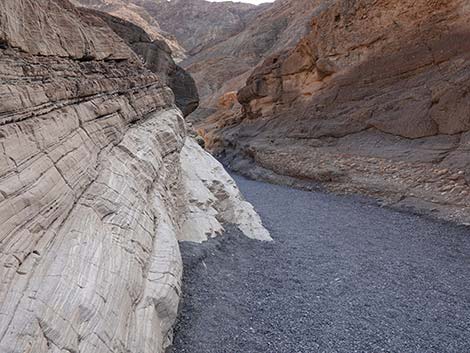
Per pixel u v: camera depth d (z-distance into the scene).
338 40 30.81
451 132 20.36
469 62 21.61
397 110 24.47
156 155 9.77
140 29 29.59
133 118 9.98
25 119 4.80
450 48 23.27
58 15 7.27
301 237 14.02
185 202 11.61
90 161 6.30
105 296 4.37
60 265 4.17
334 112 30.20
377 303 8.79
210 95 77.88
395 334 7.47
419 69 25.00
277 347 6.77
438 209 16.89
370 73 28.41
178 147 12.64
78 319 3.82
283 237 13.93
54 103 5.93
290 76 37.19
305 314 8.08
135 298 5.16
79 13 9.05
